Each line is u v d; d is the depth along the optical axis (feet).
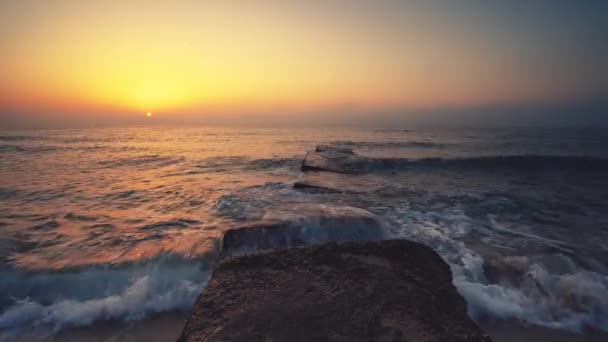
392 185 34.04
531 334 10.65
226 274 10.52
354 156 56.39
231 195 28.32
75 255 15.71
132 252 16.07
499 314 11.64
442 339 7.41
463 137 113.09
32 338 10.36
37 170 43.60
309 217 17.65
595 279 13.78
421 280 10.12
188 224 21.04
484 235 19.61
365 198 27.99
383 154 64.23
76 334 10.59
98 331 10.77
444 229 20.45
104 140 92.79
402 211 24.41
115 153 64.75
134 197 28.84
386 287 9.55
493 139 103.04
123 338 10.44
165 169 46.42
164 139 102.94
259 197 27.50
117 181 36.88
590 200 29.48
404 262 11.21
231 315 8.38
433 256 11.73
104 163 51.49
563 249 17.51
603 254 16.90
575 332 10.75
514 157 53.11
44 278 13.52
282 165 51.03
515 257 15.84
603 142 91.30
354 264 10.94
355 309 8.50
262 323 8.01
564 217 24.08
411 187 33.78
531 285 13.41
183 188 32.89
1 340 10.22
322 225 17.07
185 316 11.69
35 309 11.71
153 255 15.64
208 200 27.53
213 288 9.72
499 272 14.52
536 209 26.20
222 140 101.91
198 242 17.51
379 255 11.64
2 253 15.97
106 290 13.24
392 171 46.37
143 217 22.66
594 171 47.42
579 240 19.11
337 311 8.41
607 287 13.02
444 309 8.73
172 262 14.97
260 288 9.66
